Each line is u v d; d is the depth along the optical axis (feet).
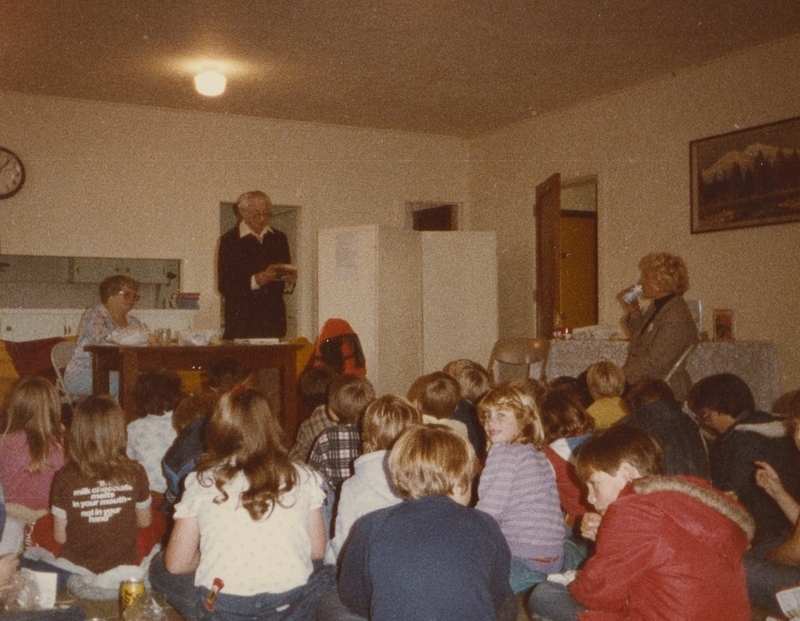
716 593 5.84
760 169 18.13
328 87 21.65
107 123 23.31
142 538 9.61
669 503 6.09
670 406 10.00
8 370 19.79
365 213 26.61
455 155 27.86
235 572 7.32
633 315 15.29
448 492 6.45
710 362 16.94
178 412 10.67
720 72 19.11
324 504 9.44
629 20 16.60
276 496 7.30
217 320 24.79
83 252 23.07
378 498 8.07
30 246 22.44
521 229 25.66
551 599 7.41
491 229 26.99
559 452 9.57
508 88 21.68
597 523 7.79
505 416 8.93
